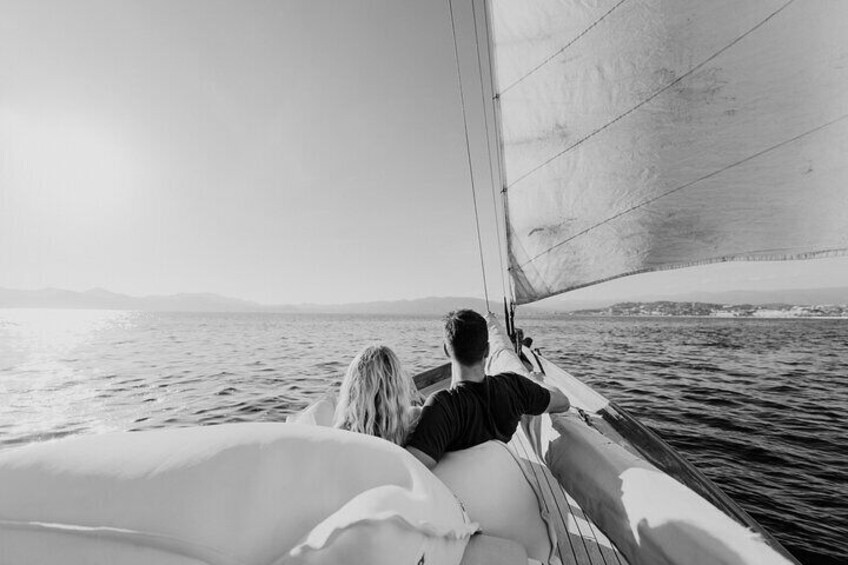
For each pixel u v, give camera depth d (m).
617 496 1.25
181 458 0.75
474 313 1.67
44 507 0.67
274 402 12.46
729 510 1.09
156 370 20.09
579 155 3.34
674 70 2.67
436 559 0.84
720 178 2.54
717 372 18.23
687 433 9.12
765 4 2.22
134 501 0.68
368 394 1.43
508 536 1.33
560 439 1.66
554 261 3.75
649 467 1.31
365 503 0.72
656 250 2.98
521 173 3.78
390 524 0.68
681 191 2.75
